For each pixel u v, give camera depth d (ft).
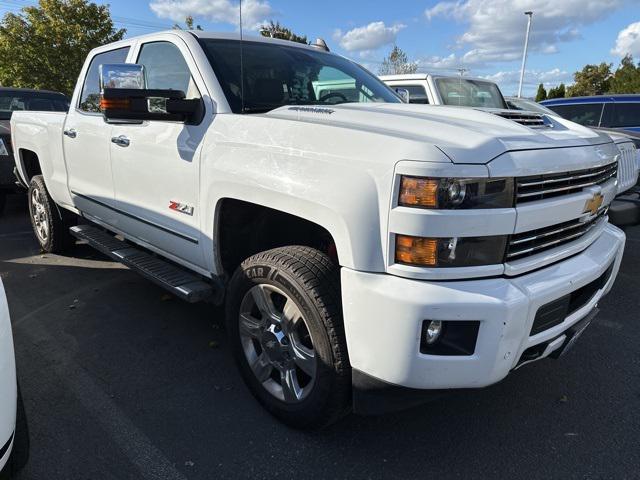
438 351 6.37
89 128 12.64
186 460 7.57
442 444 8.04
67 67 65.87
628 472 7.45
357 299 6.54
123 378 9.73
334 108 8.46
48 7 64.75
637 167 17.01
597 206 8.21
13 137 18.04
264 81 9.93
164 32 10.81
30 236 19.90
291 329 7.81
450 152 6.13
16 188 22.16
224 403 9.00
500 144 6.55
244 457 7.66
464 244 6.20
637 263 17.19
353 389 6.97
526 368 10.34
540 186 6.91
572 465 7.60
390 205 6.23
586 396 9.40
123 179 11.48
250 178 7.88
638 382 9.89
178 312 12.75
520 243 6.77
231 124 8.54
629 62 140.46
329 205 6.73
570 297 7.77
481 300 6.11
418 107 8.76
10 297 13.57
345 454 7.77
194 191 9.24
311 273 7.33
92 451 7.71
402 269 6.24
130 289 14.23
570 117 30.89
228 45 10.32
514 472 7.45
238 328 8.80
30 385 9.42
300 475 7.33
